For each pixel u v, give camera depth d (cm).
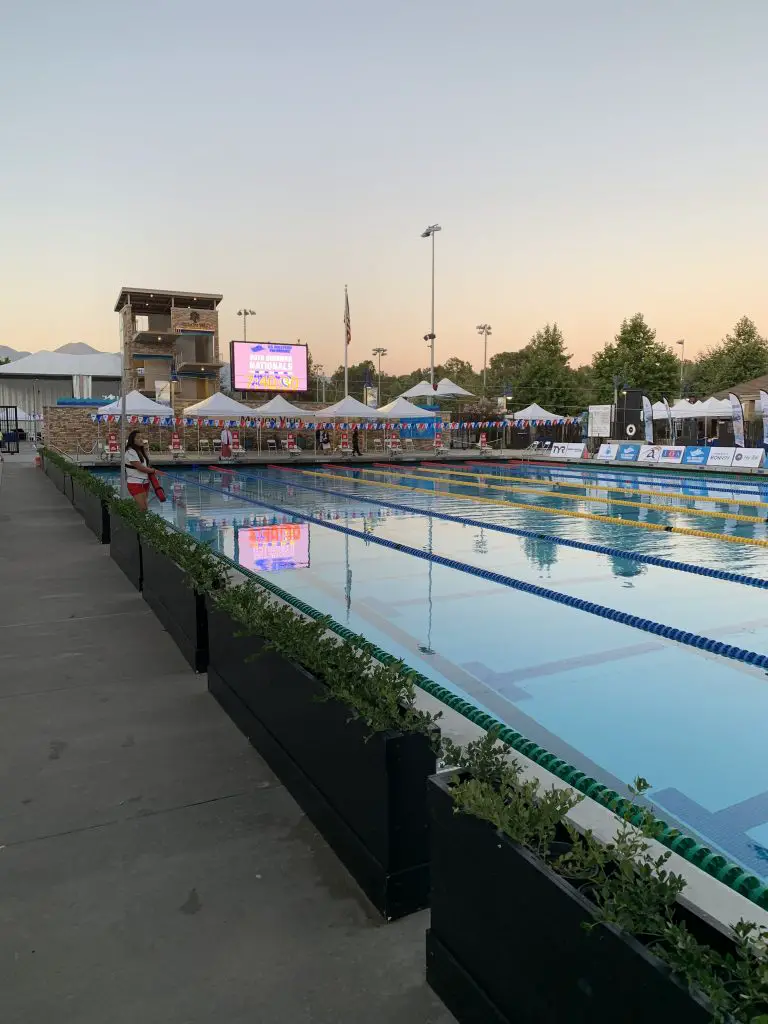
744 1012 125
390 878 233
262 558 949
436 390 3759
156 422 2859
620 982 144
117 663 479
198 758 346
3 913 235
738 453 2247
